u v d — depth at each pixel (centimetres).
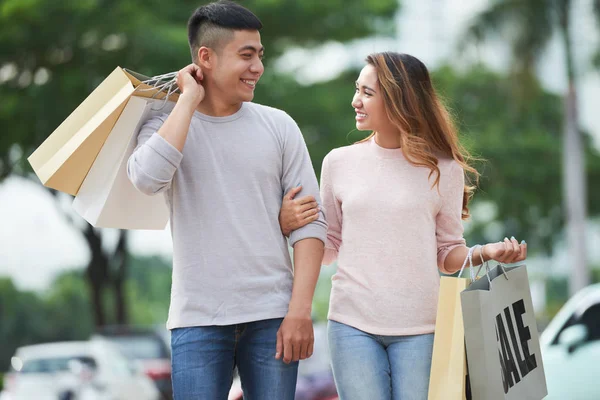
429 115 413
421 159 402
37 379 1302
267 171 365
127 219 380
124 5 1686
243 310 354
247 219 359
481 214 3556
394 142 416
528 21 2483
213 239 356
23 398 1305
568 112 2714
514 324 373
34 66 1772
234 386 459
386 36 1969
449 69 3203
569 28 2517
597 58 2594
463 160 420
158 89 361
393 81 407
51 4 1661
